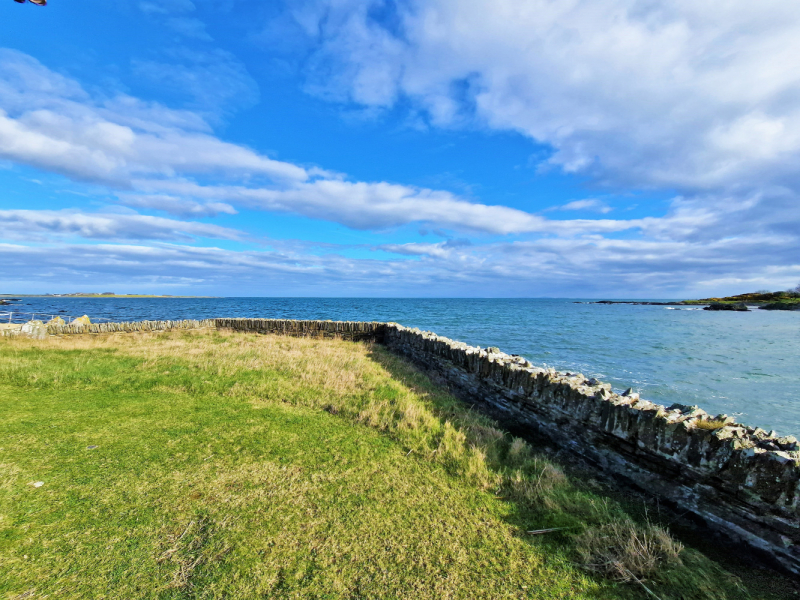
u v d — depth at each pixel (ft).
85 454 15.07
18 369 28.25
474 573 9.44
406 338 44.80
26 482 12.74
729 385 37.22
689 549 10.28
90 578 8.73
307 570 9.27
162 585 8.61
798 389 35.91
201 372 29.45
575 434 16.99
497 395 23.65
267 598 8.37
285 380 27.53
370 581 9.02
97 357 35.19
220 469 14.25
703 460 11.61
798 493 9.44
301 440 17.31
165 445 16.25
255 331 61.72
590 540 10.59
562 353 56.80
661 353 57.72
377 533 10.84
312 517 11.46
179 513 11.38
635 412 14.02
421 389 27.76
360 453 16.16
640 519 11.87
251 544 10.11
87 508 11.44
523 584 9.12
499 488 13.70
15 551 9.45
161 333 56.80
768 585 9.12
